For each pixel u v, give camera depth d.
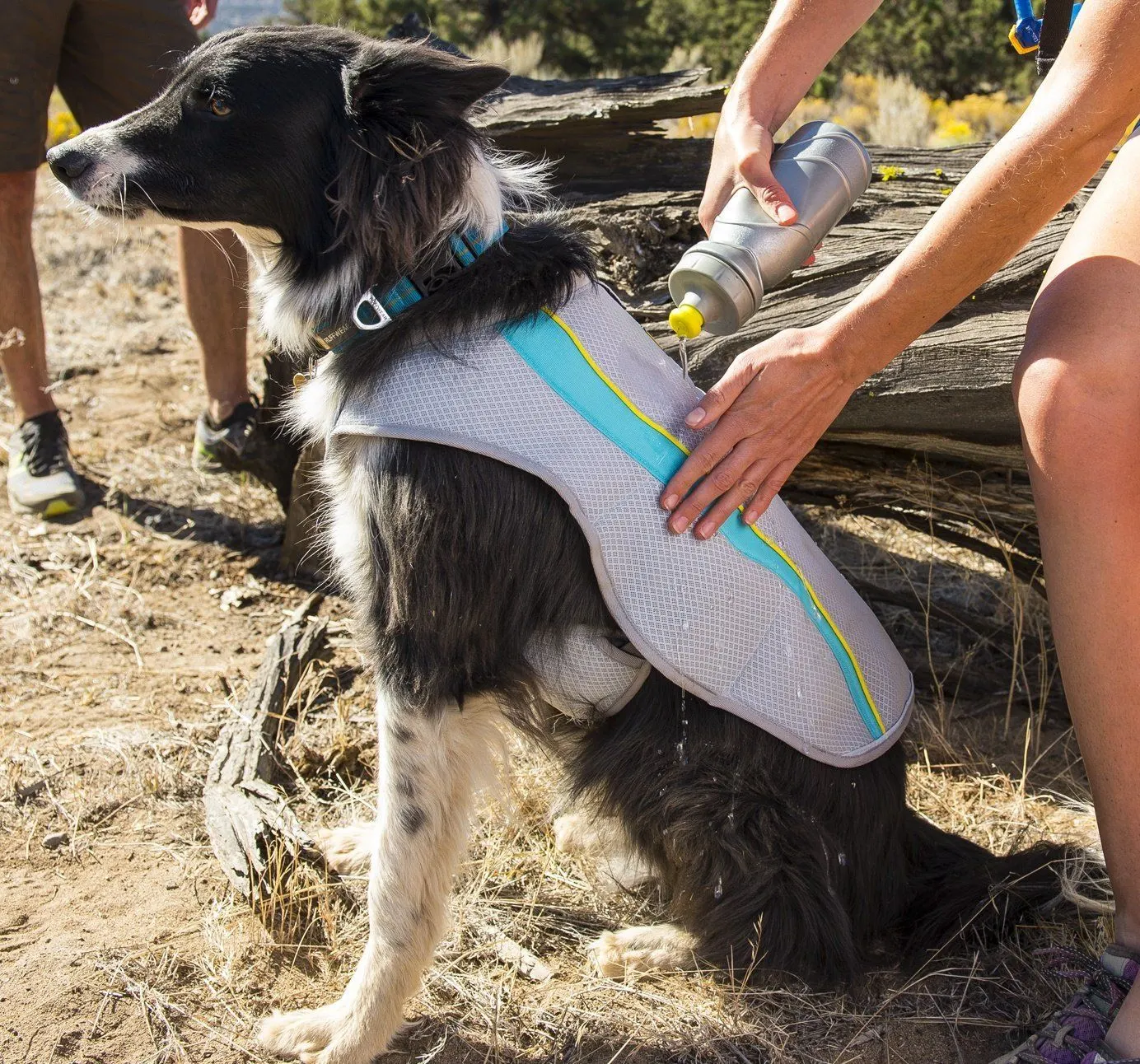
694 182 3.85
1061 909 2.54
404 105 2.19
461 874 2.73
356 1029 2.21
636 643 2.19
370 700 3.43
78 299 6.74
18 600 3.91
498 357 2.17
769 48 2.49
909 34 17.52
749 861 2.37
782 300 3.18
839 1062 2.23
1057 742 3.22
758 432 2.19
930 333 2.90
